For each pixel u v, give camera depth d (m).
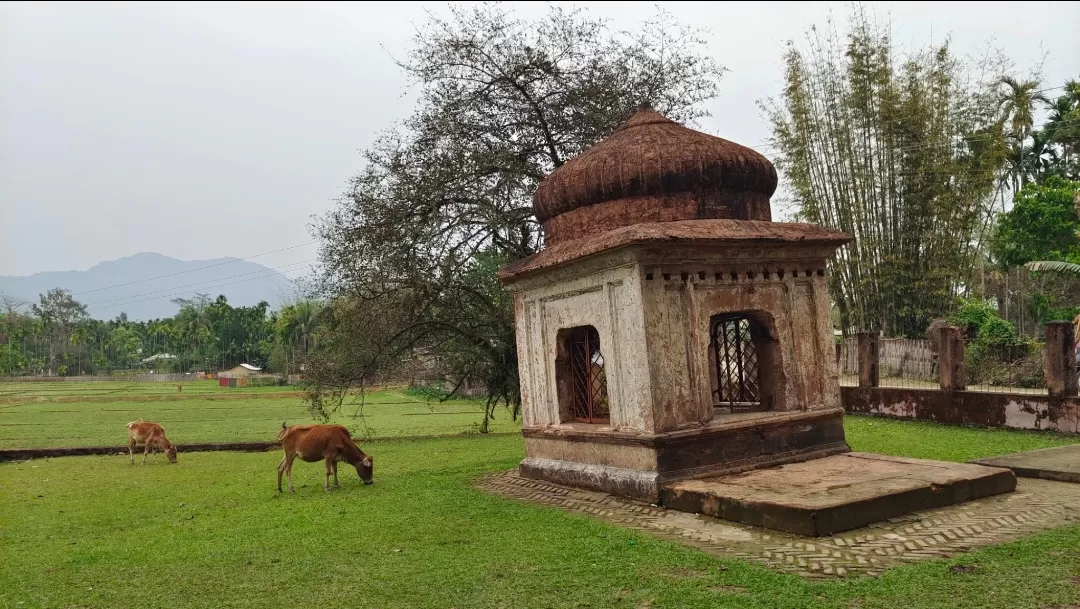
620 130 9.76
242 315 93.31
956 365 13.63
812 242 8.90
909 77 23.89
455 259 16.12
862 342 15.98
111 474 12.87
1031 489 7.54
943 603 4.52
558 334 9.59
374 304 16.52
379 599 5.07
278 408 35.47
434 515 7.82
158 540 7.30
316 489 10.16
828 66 25.33
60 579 5.95
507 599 4.95
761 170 9.14
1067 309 23.98
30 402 42.34
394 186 16.06
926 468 7.66
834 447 9.02
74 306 93.44
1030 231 24.53
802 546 5.80
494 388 18.61
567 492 8.77
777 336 8.89
